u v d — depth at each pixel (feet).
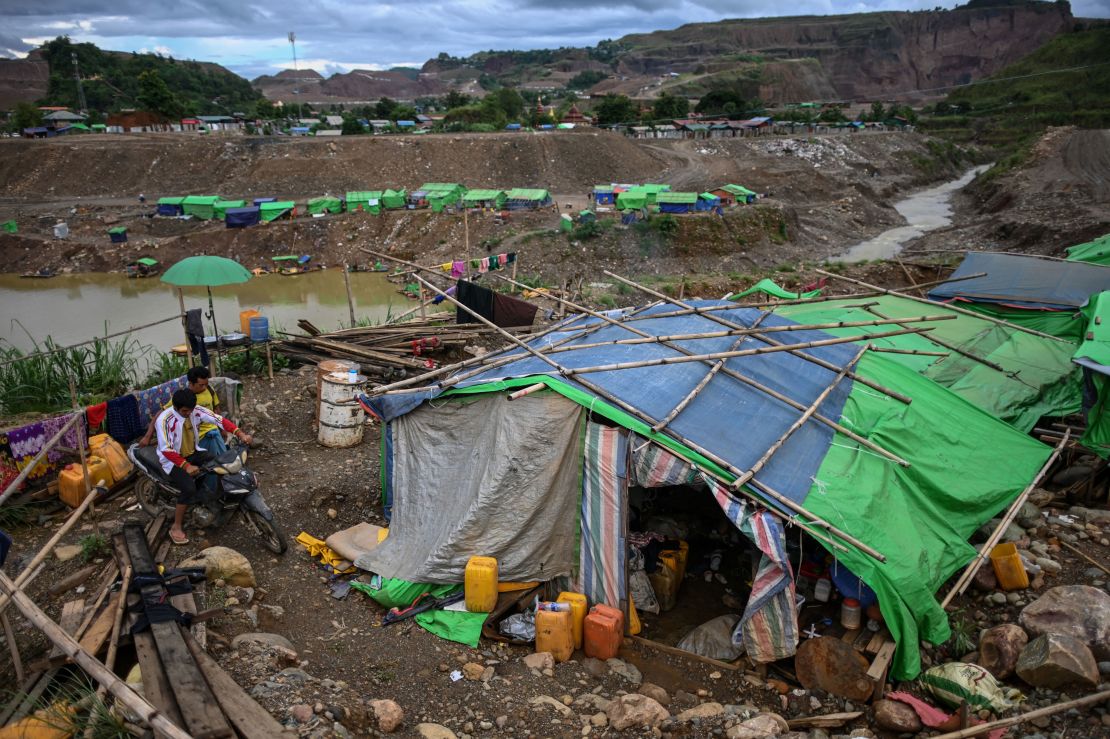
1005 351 40.91
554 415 24.80
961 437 29.94
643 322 35.81
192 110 364.99
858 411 28.07
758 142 293.84
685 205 164.76
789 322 36.60
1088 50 478.59
